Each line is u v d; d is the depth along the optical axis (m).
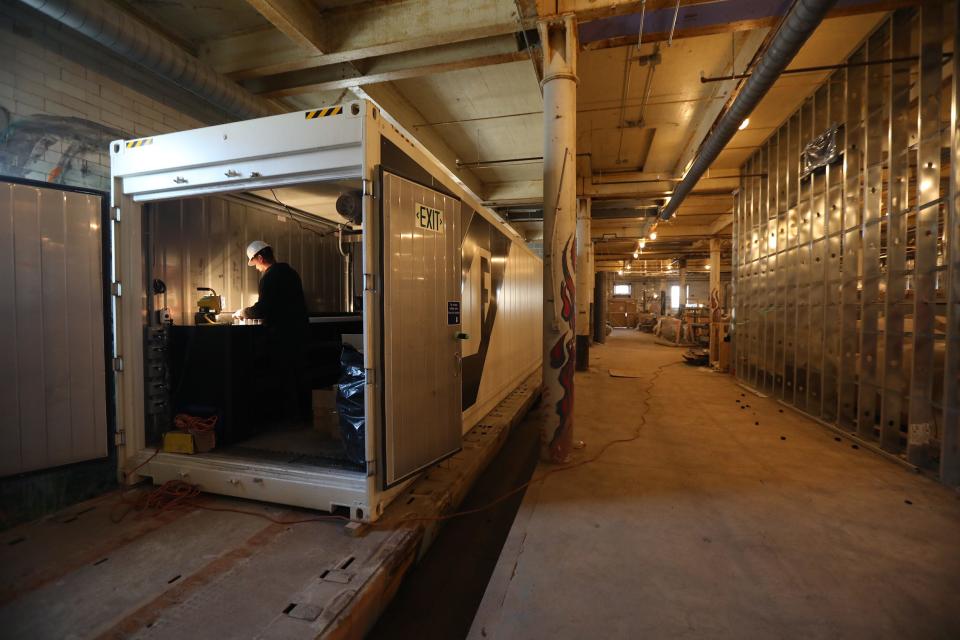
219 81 3.83
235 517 2.57
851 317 4.70
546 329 3.73
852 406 4.68
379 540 2.30
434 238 2.94
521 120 6.36
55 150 3.01
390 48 3.96
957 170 3.23
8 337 2.60
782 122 6.29
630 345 16.56
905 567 2.19
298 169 2.57
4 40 2.75
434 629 2.08
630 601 1.94
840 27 4.19
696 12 3.74
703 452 4.04
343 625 1.69
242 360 3.31
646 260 22.95
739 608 1.89
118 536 2.36
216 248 4.12
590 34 3.96
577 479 3.37
